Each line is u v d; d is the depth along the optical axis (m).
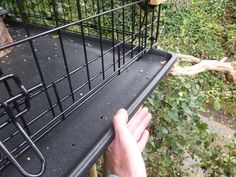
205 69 2.52
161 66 0.98
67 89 0.84
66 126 0.69
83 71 0.94
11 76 0.42
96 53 1.09
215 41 4.07
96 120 0.71
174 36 3.97
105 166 0.65
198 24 4.24
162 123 1.50
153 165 1.55
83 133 0.67
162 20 4.08
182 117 1.52
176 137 1.50
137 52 1.03
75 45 1.17
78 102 0.72
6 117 0.69
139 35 0.95
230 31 4.23
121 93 0.83
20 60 1.07
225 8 4.72
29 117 0.72
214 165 1.60
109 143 0.63
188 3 4.59
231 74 2.67
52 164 0.59
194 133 1.56
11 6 1.44
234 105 2.98
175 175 1.65
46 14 1.54
